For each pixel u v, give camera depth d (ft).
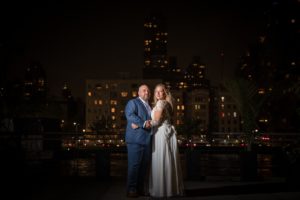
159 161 28.76
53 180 37.86
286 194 30.45
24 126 59.31
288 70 310.04
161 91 29.76
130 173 29.27
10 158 39.78
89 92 390.83
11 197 29.78
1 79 46.06
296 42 371.56
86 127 387.55
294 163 34.12
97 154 38.45
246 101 44.39
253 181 36.88
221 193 30.86
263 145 79.87
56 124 68.54
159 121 28.84
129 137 29.19
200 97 416.67
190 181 36.86
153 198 29.04
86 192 31.58
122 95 389.60
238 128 406.62
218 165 63.21
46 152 56.24
